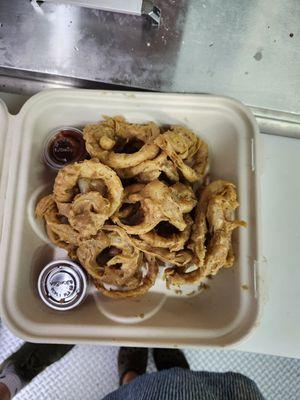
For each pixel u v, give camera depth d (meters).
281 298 0.32
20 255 0.28
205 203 0.29
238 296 0.28
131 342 0.27
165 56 0.33
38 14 0.32
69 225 0.29
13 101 0.34
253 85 0.34
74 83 0.34
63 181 0.27
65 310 0.29
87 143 0.29
